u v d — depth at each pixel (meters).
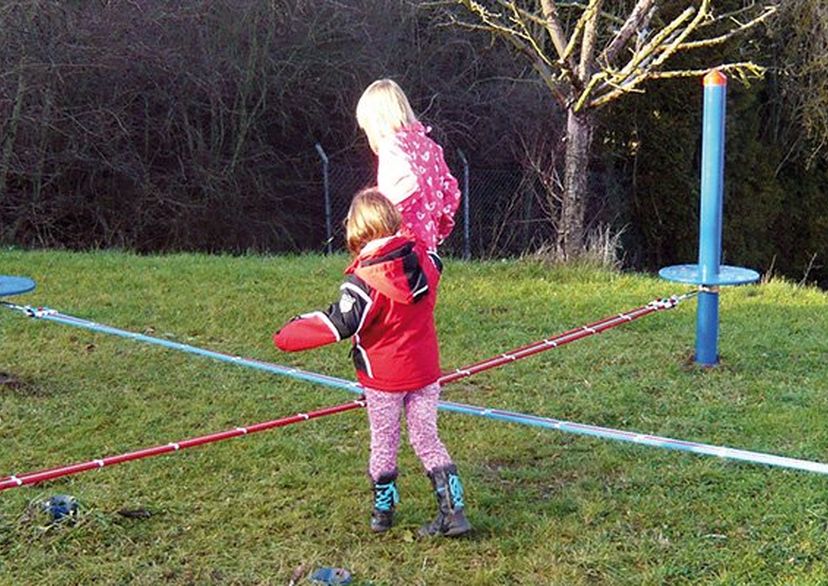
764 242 19.66
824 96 18.52
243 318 7.65
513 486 4.43
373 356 3.70
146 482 4.40
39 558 3.65
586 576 3.55
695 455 4.75
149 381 5.99
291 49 15.98
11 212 14.77
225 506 4.16
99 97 14.92
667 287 9.25
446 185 4.16
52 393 5.70
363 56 16.48
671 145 17.22
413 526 3.97
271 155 16.31
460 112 17.41
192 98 15.55
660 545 3.78
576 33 10.62
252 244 16.08
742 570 3.56
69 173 15.13
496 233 16.19
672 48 10.58
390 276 3.54
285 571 3.59
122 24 14.62
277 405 5.59
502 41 17.47
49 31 14.21
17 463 4.64
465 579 3.54
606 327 5.74
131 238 15.40
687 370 6.33
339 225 16.48
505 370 6.34
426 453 3.81
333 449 4.86
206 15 15.23
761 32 18.77
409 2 15.13
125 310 7.77
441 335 7.31
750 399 5.72
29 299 8.02
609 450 4.85
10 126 14.26
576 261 10.43
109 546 3.78
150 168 15.65
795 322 7.77
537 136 17.06
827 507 4.09
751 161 18.81
